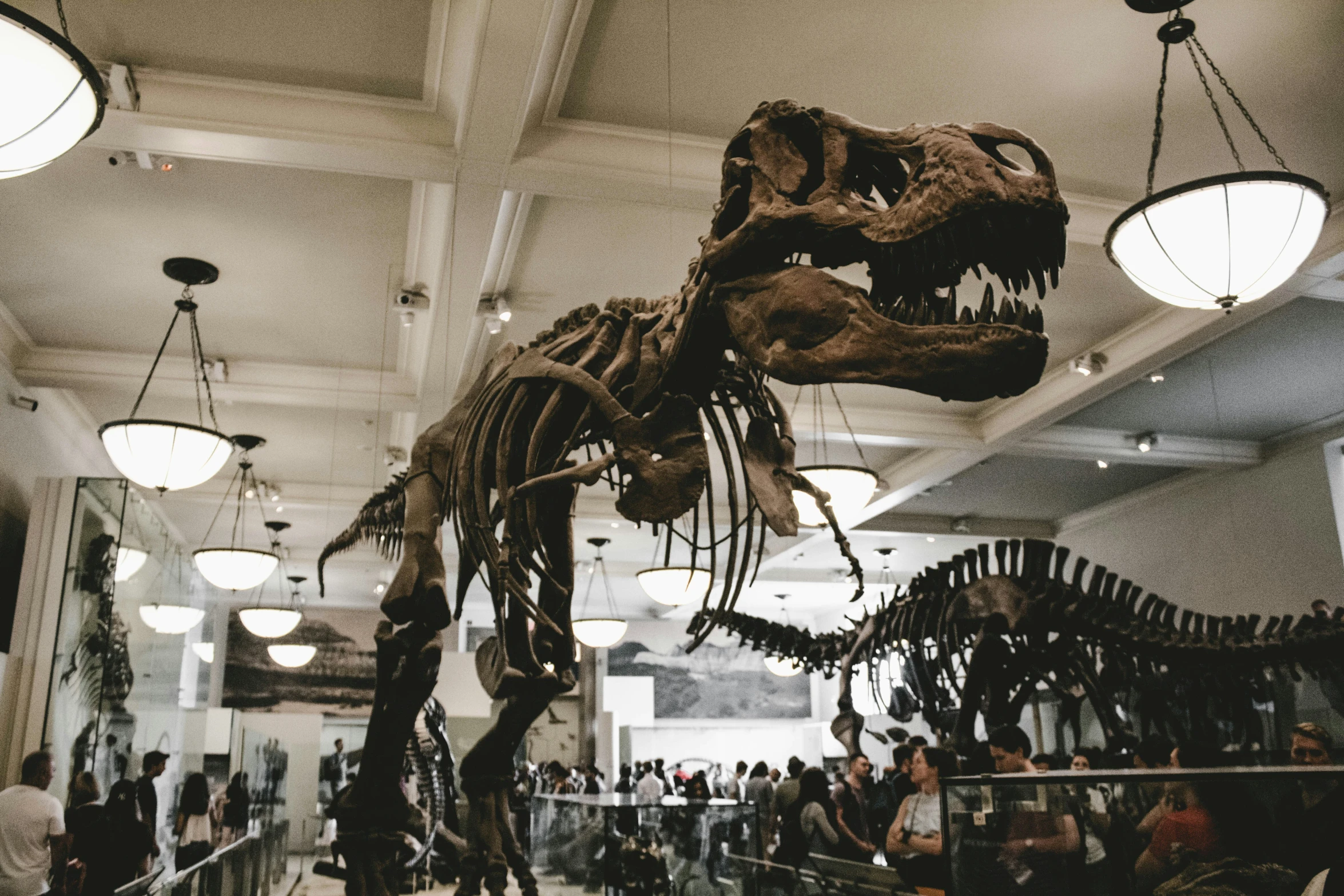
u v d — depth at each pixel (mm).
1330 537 9469
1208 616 7484
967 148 2078
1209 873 1851
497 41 4125
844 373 2164
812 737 20328
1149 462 10203
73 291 6938
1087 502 12648
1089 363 7758
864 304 2201
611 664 20500
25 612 6887
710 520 3047
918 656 8406
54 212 5914
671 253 6406
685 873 4703
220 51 4566
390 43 4527
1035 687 7578
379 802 4551
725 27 4445
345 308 7203
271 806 9844
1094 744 10797
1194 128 5230
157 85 4680
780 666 14852
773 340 2328
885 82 4840
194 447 5926
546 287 6773
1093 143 5348
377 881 4461
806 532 13328
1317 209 3682
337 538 7215
